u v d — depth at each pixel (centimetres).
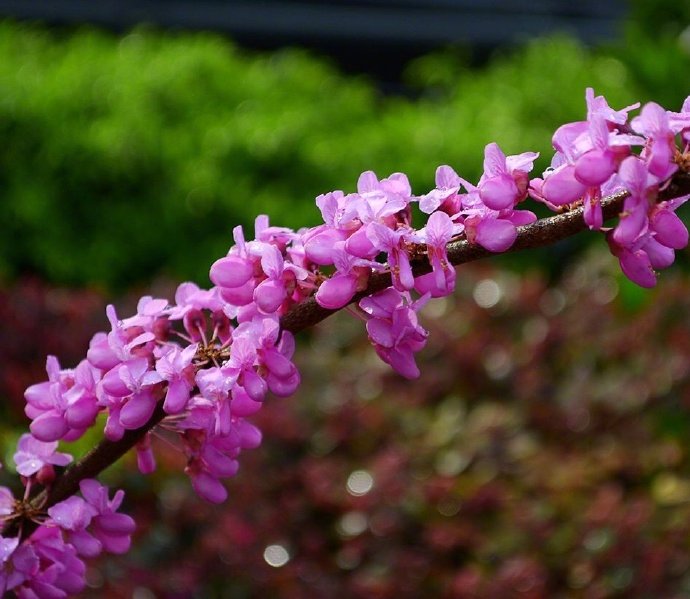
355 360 519
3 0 1257
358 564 407
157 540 400
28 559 169
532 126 784
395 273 148
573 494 433
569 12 1327
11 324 531
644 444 464
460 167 750
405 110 832
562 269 741
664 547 400
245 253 161
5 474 389
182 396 156
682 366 488
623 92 805
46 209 768
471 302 554
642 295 557
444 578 396
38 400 167
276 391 158
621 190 148
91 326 545
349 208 151
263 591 388
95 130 766
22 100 771
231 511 416
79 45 872
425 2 1344
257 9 1317
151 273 778
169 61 828
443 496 425
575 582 397
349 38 1321
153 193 767
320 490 425
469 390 500
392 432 468
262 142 759
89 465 171
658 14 878
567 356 517
